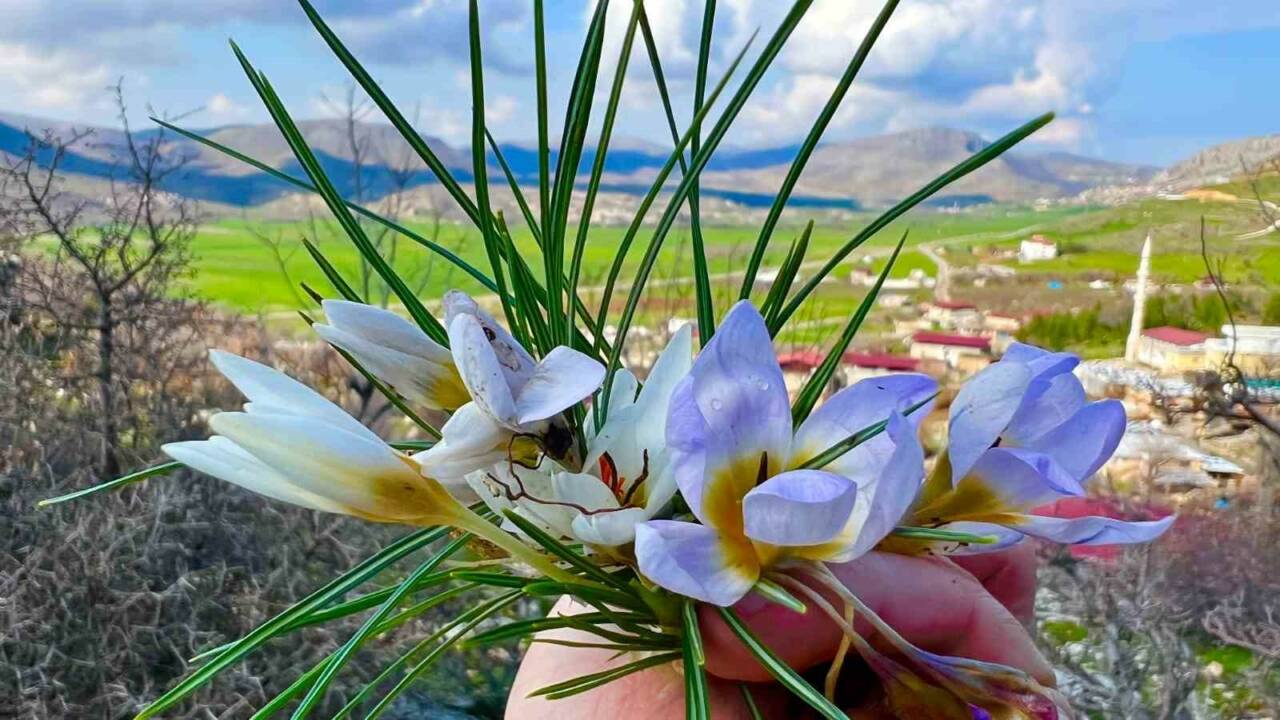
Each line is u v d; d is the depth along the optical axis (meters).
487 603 0.19
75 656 0.70
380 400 1.23
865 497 0.17
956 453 0.17
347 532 0.87
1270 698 0.81
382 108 0.19
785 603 0.16
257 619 0.74
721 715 0.19
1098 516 0.18
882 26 0.17
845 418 0.18
